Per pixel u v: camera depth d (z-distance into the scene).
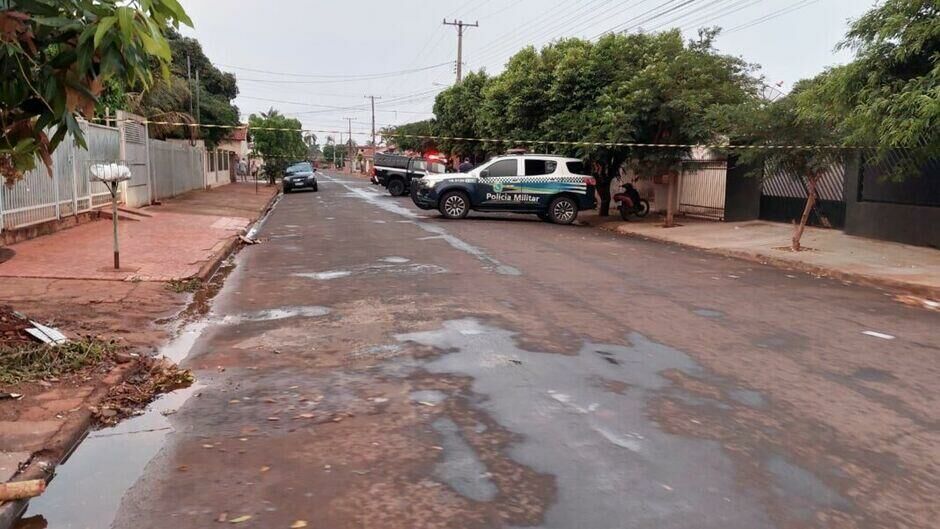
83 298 8.64
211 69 44.50
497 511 3.58
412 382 5.60
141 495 3.74
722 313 8.46
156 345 6.75
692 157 21.69
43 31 4.39
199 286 9.92
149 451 4.31
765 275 11.89
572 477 3.97
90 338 6.36
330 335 7.07
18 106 4.83
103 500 3.69
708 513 3.59
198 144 36.62
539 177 21.12
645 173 20.64
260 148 47.50
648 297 9.34
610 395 5.35
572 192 21.27
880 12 11.59
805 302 9.43
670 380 5.76
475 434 4.57
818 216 18.72
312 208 26.06
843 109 12.40
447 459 4.19
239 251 13.97
